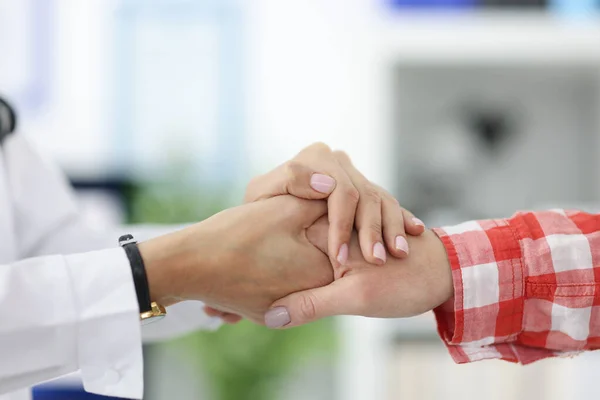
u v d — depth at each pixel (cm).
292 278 89
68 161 273
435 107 241
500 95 242
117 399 149
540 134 243
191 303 109
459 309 86
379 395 216
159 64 276
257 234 87
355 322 222
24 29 271
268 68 276
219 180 276
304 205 91
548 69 236
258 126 277
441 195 242
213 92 276
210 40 276
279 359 245
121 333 74
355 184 94
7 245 97
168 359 271
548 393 205
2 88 271
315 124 277
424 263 88
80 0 273
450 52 216
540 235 88
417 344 218
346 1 274
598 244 87
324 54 276
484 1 223
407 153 242
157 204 258
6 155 107
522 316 87
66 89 274
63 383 231
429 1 224
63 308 72
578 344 86
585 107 241
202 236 84
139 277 76
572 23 216
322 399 281
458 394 214
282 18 276
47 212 110
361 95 218
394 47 216
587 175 240
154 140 275
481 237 88
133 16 275
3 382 72
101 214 265
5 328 70
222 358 244
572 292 85
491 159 243
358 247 90
